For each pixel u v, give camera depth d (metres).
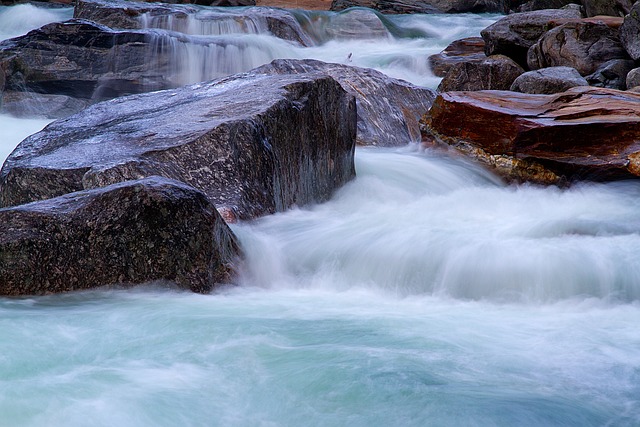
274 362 5.02
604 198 10.03
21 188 8.00
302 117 9.09
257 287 6.93
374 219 8.40
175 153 7.90
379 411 4.39
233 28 22.38
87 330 5.57
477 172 11.09
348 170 10.12
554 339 5.57
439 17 27.78
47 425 4.18
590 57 15.95
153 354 5.16
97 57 17.53
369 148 12.39
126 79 17.73
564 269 6.79
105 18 21.70
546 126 10.48
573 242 7.36
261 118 8.35
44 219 6.34
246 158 8.02
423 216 8.73
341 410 4.41
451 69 16.41
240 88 9.84
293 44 21.86
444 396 4.54
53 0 28.31
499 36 18.19
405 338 5.52
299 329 5.68
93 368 4.92
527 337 5.62
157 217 6.40
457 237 7.48
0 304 6.09
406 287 7.00
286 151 8.73
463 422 4.27
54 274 6.29
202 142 7.96
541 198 10.03
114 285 6.39
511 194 10.25
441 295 6.90
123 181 7.23
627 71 15.45
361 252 7.30
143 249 6.39
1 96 16.89
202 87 10.89
